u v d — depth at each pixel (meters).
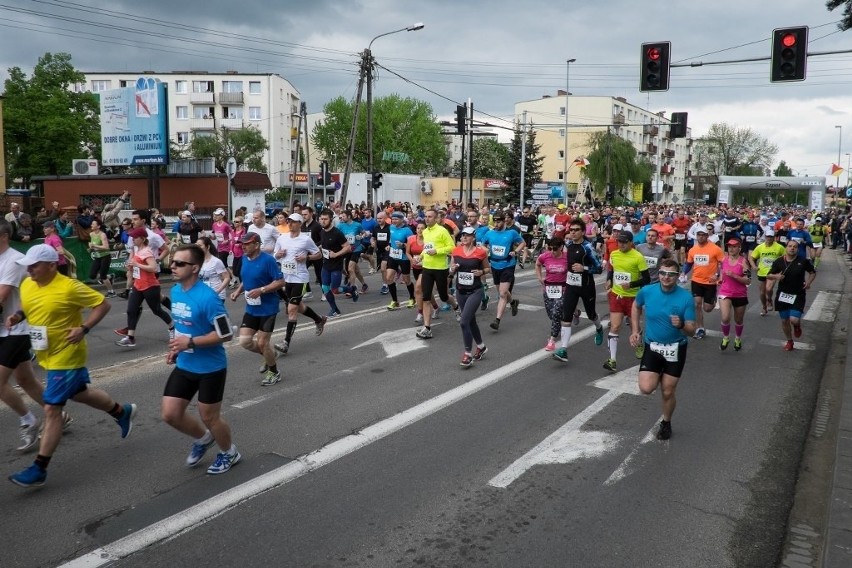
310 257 9.75
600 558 4.17
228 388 7.69
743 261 10.19
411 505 4.82
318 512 4.68
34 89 49.97
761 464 5.77
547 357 9.58
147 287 9.83
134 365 8.65
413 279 13.84
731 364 9.48
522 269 21.62
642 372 6.30
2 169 37.47
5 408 6.81
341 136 82.38
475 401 7.37
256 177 38.03
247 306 7.71
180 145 75.38
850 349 9.84
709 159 107.31
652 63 16.36
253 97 83.06
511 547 4.28
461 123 29.25
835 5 15.13
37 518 4.53
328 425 6.47
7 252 5.64
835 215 40.81
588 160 72.38
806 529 4.64
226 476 5.24
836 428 6.78
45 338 4.99
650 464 5.70
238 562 4.03
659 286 6.21
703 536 4.49
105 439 6.03
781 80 15.09
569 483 5.27
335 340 10.43
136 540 4.25
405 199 48.84
